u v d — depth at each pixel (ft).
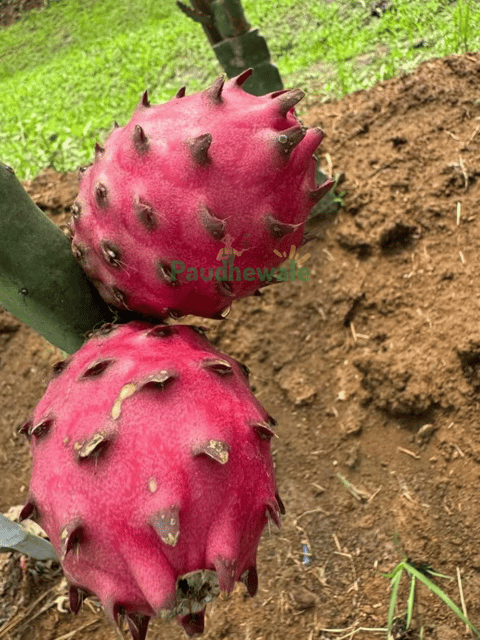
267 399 1.59
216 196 0.62
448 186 1.65
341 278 1.63
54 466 0.59
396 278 1.59
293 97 0.63
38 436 0.62
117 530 0.56
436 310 1.53
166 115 0.65
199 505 0.57
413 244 1.61
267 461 0.62
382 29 2.17
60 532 0.58
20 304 0.76
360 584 1.34
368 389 1.52
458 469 1.41
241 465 0.59
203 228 0.62
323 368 1.59
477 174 1.65
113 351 0.64
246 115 0.63
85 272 0.74
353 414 1.52
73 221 0.70
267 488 0.61
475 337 1.44
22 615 1.37
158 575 0.56
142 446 0.57
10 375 1.72
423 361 1.48
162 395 0.59
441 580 1.32
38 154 2.14
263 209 0.63
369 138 1.77
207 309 0.71
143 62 2.46
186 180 0.61
